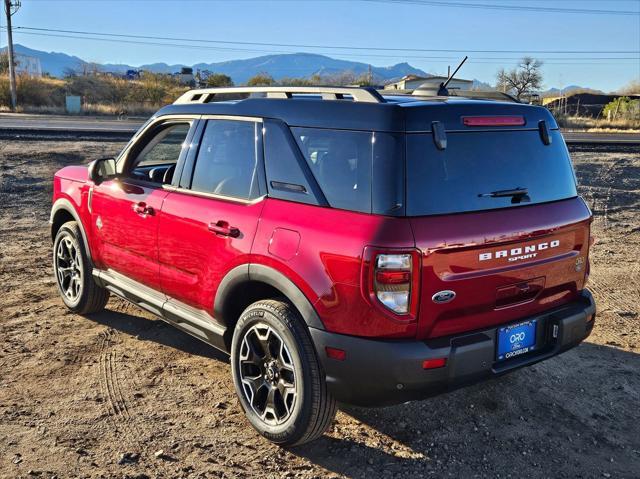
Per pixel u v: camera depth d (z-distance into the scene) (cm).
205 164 400
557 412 397
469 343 307
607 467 340
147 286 452
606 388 431
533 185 342
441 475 328
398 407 399
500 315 326
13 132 2050
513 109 340
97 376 431
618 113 5716
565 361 474
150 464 330
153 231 427
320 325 311
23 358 456
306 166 332
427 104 308
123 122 3156
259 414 359
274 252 330
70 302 545
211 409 391
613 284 670
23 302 576
